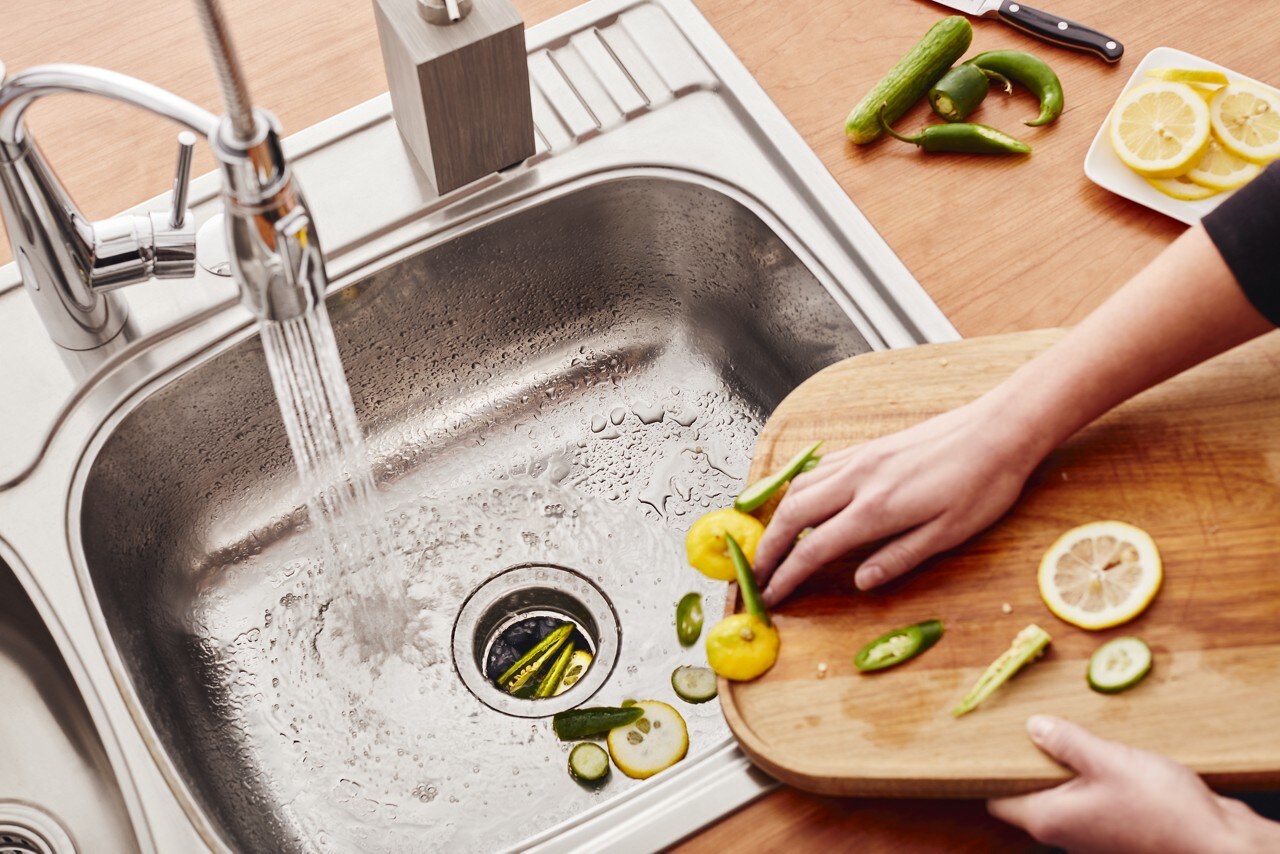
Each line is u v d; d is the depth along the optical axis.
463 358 1.06
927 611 0.74
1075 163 0.96
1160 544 0.73
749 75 1.01
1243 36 1.01
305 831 0.87
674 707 0.92
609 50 1.04
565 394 1.08
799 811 0.70
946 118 0.98
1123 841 0.63
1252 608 0.70
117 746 0.74
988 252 0.91
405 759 0.90
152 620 0.91
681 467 1.05
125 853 0.83
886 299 0.90
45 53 1.00
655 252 1.05
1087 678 0.69
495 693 0.94
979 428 0.74
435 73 0.86
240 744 0.91
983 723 0.69
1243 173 0.91
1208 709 0.67
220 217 0.84
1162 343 0.71
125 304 0.88
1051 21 1.00
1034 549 0.75
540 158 0.98
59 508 0.82
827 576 0.77
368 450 1.04
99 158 0.95
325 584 0.98
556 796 0.88
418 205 0.95
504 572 1.00
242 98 0.53
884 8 1.05
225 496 0.98
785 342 1.02
